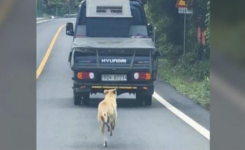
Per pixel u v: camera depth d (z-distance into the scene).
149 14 37.62
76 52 19.62
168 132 15.02
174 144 13.55
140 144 13.59
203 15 30.89
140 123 16.39
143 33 21.75
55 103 20.09
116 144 13.62
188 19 33.75
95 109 19.05
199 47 31.03
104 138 13.43
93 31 21.45
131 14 21.75
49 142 13.70
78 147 13.24
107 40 20.66
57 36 59.41
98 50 19.58
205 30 29.61
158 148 13.15
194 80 28.16
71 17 126.81
